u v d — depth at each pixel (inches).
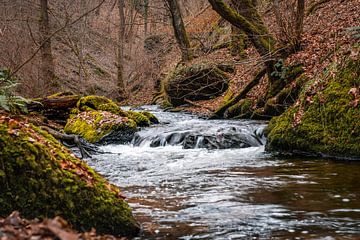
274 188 245.0
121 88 1187.3
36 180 148.5
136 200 225.1
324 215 187.2
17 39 771.4
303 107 381.7
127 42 1343.5
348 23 615.8
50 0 940.6
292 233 163.6
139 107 983.6
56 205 148.9
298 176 278.4
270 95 600.1
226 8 577.3
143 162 381.1
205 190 247.1
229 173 302.2
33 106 576.1
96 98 609.6
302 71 572.1
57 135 382.0
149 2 1403.8
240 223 178.2
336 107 356.2
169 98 881.5
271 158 364.5
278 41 616.1
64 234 84.0
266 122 565.0
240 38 874.8
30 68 788.6
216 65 809.5
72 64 1120.8
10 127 156.7
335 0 759.1
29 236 91.4
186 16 1437.0
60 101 599.2
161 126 587.8
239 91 716.7
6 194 143.9
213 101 797.9
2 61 759.7
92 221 153.4
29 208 145.3
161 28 1425.9
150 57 1248.8
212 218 186.2
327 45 572.4
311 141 359.9
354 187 240.1
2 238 88.5
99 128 534.9
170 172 320.8
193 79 821.2
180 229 171.2
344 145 337.1
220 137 458.9
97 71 1230.9
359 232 163.3
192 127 550.3
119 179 298.0
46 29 813.9
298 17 607.5
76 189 153.9
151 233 166.1
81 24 988.6
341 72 375.6
